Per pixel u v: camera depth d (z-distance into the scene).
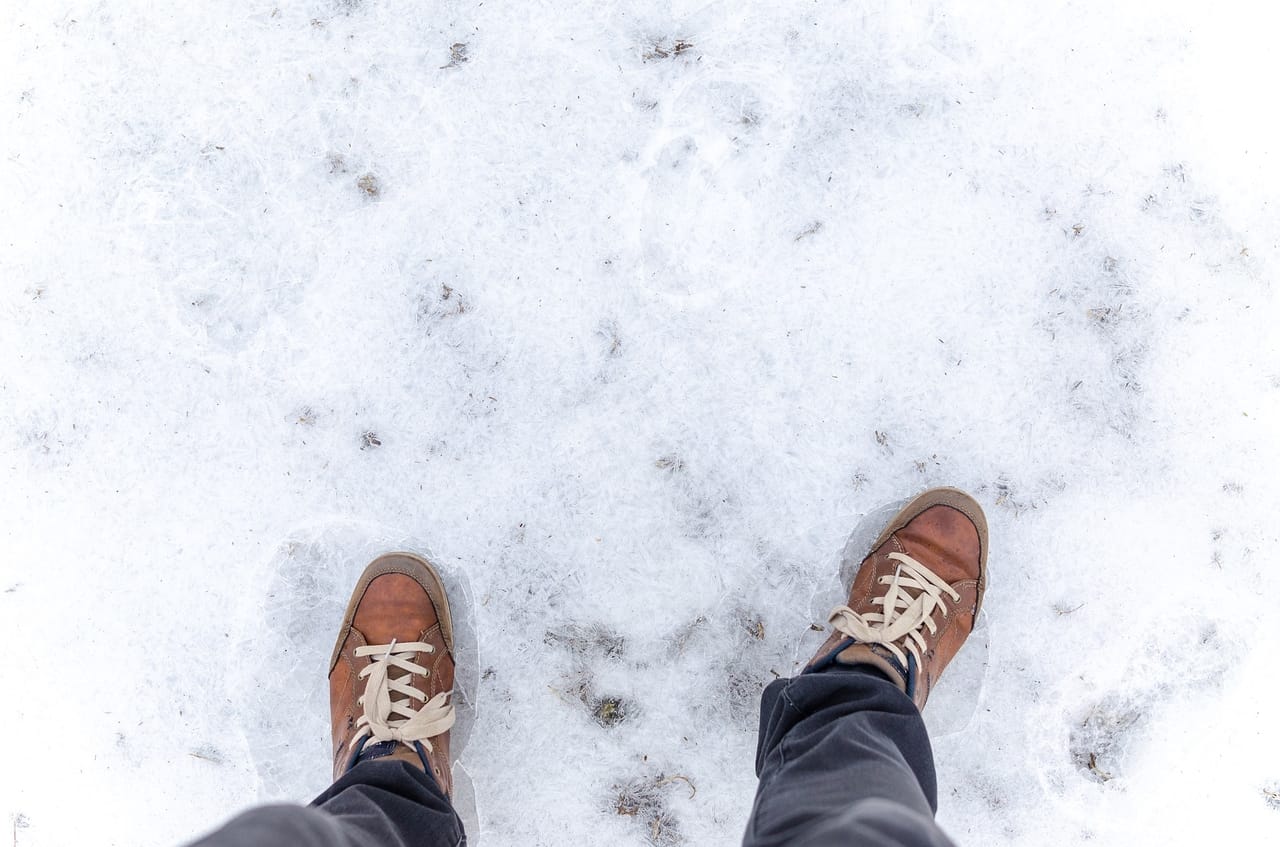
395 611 1.84
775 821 1.32
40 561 1.93
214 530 1.91
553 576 1.90
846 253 1.89
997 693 1.89
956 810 1.88
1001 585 1.89
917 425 1.89
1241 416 1.88
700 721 1.88
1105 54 1.89
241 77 1.92
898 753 1.45
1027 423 1.89
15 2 1.94
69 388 1.93
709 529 1.89
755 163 1.89
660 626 1.89
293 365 1.91
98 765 1.92
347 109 1.91
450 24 1.91
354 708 1.80
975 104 1.89
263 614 1.91
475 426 1.90
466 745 1.89
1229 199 1.88
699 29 1.90
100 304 1.93
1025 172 1.89
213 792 1.91
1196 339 1.88
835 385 1.89
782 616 1.89
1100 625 1.88
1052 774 1.88
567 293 1.90
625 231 1.90
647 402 1.90
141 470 1.92
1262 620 1.88
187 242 1.92
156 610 1.92
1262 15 1.88
